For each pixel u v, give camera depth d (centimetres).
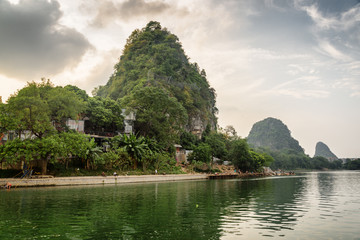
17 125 4309
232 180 7031
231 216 2011
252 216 2025
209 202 2728
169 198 2944
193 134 11244
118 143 6275
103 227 1636
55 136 4425
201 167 9100
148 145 6931
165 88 11212
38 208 2220
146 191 3609
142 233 1515
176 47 15900
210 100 15850
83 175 5125
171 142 8212
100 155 5428
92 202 2561
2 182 3700
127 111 7744
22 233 1493
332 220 1911
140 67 12962
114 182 4956
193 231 1565
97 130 7312
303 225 1748
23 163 4619
